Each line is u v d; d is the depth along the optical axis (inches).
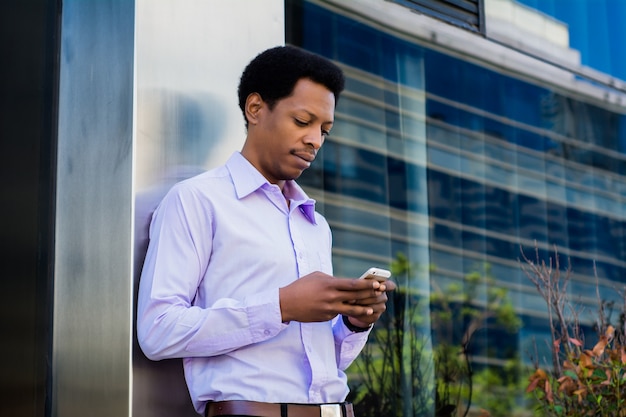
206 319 82.0
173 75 104.0
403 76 145.5
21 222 99.7
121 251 96.3
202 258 86.8
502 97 156.6
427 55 149.0
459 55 152.8
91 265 96.7
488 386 145.4
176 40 105.1
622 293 166.2
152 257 86.5
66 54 100.9
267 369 84.7
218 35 108.4
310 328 88.1
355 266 135.2
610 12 172.9
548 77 163.3
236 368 84.5
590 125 167.3
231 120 107.3
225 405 83.2
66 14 101.6
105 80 100.7
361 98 140.3
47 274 97.3
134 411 93.7
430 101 147.9
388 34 145.1
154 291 84.0
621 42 173.3
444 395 140.9
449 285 144.8
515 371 148.6
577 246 161.6
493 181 153.3
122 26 102.1
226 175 90.8
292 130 88.6
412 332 139.6
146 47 102.7
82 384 94.4
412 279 140.9
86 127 99.8
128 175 97.7
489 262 149.9
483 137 153.3
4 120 102.7
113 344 94.7
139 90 101.0
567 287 159.3
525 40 161.3
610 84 171.6
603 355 142.3
